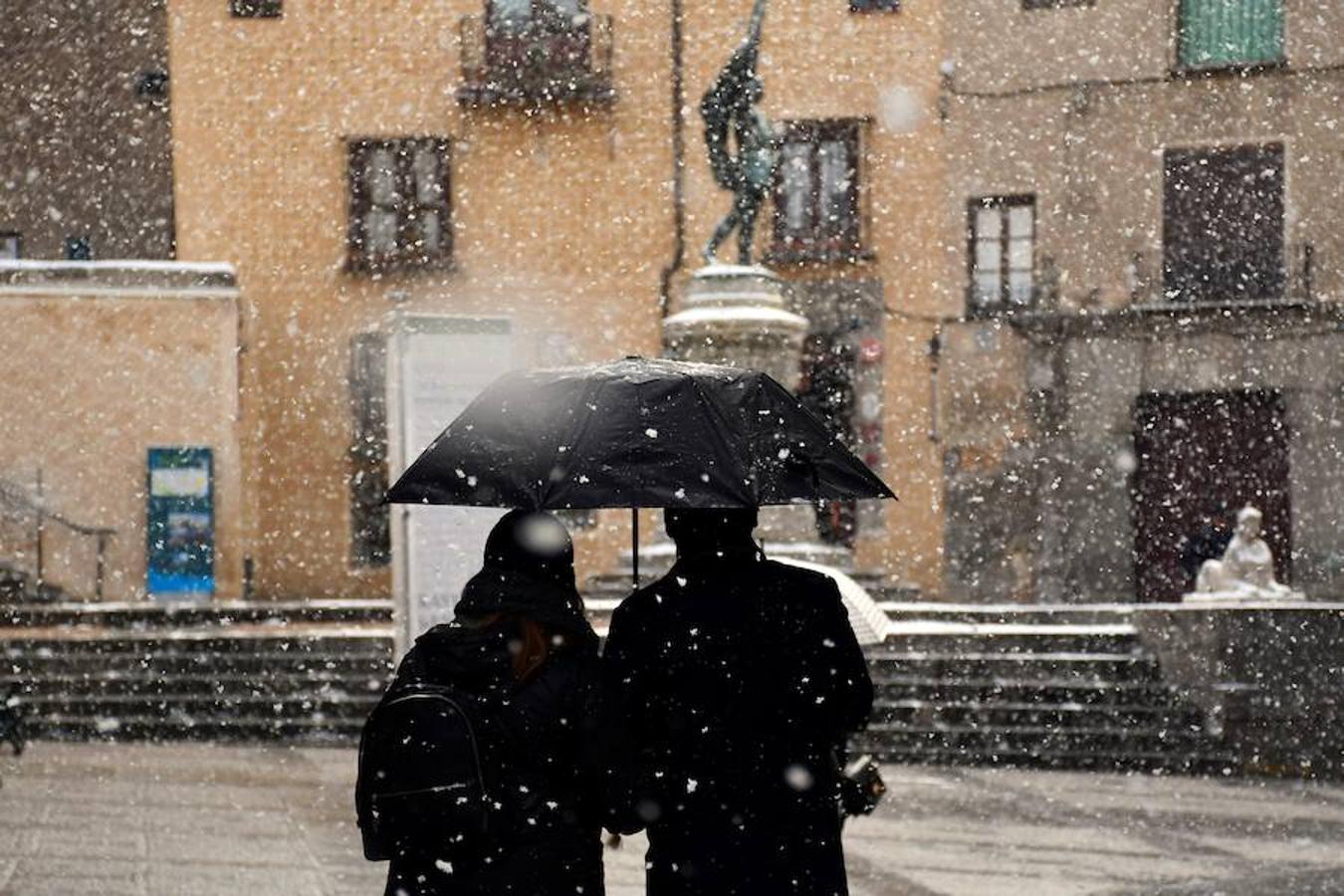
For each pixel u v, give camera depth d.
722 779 4.62
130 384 28.30
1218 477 29.34
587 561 29.56
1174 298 29.69
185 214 30.80
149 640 21.00
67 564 27.92
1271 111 29.38
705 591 4.71
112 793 14.68
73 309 28.14
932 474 30.02
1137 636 19.62
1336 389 28.78
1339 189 29.14
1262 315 28.97
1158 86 29.72
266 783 15.61
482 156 30.83
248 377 30.47
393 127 30.84
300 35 30.89
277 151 30.88
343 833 12.64
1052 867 11.70
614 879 10.93
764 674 4.66
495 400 4.93
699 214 30.66
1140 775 17.45
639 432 4.70
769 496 4.71
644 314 30.75
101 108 35.28
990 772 17.58
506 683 4.32
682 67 30.70
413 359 14.36
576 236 30.80
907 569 29.94
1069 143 29.97
